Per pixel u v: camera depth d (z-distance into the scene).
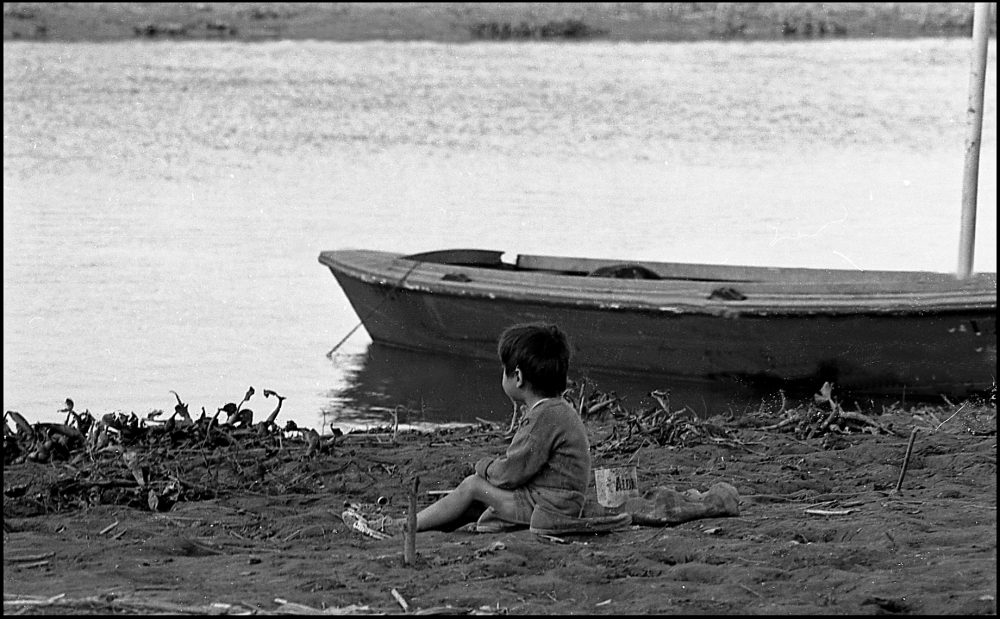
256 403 16.42
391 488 10.30
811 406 13.71
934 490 9.84
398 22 87.75
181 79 54.75
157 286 21.56
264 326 19.83
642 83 53.94
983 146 37.81
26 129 39.94
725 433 12.56
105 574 7.40
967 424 13.01
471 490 8.73
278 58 65.38
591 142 38.78
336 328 20.03
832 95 49.69
